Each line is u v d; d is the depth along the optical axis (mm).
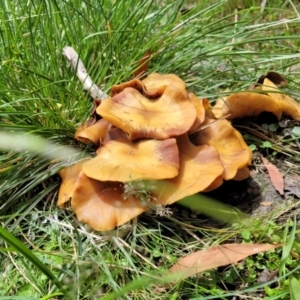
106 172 231
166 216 249
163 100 262
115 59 322
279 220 260
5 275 237
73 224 254
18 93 280
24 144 241
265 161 296
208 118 279
